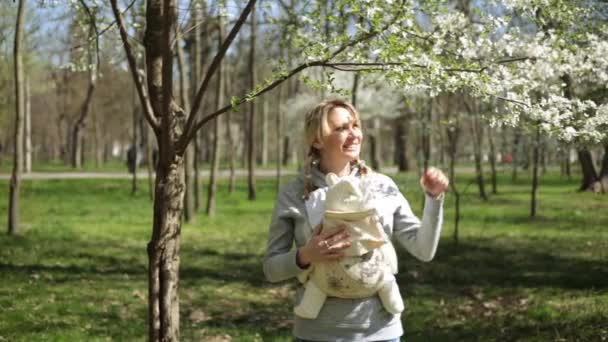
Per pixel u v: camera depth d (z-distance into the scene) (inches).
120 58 316.5
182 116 193.2
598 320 275.6
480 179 888.9
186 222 673.0
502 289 361.7
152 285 189.9
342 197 112.7
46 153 2546.8
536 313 296.8
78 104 1996.8
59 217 711.1
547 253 480.7
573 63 213.8
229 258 476.7
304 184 122.8
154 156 1334.9
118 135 2731.3
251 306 337.1
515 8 201.8
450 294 357.1
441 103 612.4
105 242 537.3
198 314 318.7
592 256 459.8
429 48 177.6
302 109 1301.7
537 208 788.0
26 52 730.8
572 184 1203.2
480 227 634.8
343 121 120.3
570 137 194.5
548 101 196.2
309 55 167.8
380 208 118.1
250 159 930.7
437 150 883.4
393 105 1158.3
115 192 1044.5
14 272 400.5
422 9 177.9
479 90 176.1
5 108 1088.8
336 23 188.4
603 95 281.3
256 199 940.0
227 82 1040.8
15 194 557.3
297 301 118.2
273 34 388.5
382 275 113.5
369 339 114.7
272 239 122.1
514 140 746.2
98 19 243.6
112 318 303.6
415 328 290.5
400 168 1275.8
